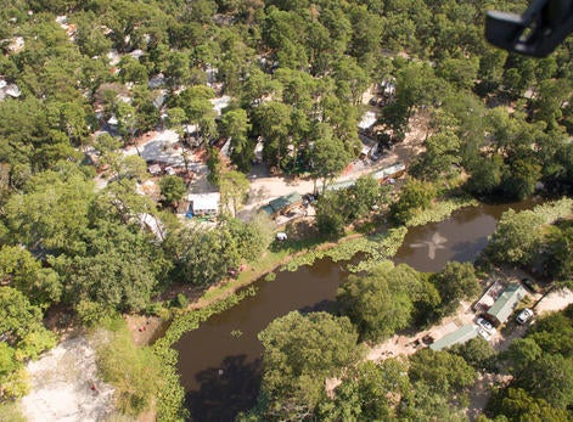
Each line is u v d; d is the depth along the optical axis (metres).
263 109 125.69
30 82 141.25
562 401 67.88
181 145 136.88
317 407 67.50
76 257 85.12
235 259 94.50
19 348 80.06
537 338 77.94
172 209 115.12
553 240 98.62
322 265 106.25
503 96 163.25
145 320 92.94
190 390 81.94
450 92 133.00
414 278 84.94
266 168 130.25
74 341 87.62
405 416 65.88
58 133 119.56
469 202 124.06
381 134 139.38
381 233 114.00
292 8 195.12
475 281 86.31
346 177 127.19
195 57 157.88
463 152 125.44
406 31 183.62
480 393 78.81
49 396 79.06
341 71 141.00
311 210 116.81
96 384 80.94
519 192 121.19
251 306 97.25
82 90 151.00
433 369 72.06
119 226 91.69
